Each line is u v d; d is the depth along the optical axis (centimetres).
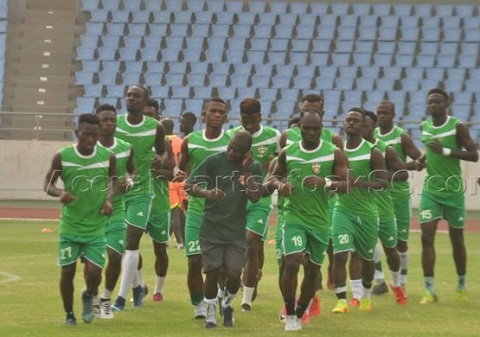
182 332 3350
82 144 3381
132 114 4056
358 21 12225
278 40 12075
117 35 12194
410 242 7656
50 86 11856
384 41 11988
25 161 10306
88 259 3406
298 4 12538
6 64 12019
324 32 12138
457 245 4419
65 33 12388
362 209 3994
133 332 3334
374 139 4338
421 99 11262
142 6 12594
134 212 3953
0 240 7256
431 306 4234
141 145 4038
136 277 4066
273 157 4138
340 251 3978
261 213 3928
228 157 3422
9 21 12425
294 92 11419
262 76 11612
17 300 4188
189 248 3675
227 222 3425
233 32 12238
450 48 11850
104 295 3712
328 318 3809
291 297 3403
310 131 3388
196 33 12262
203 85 11594
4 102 11694
